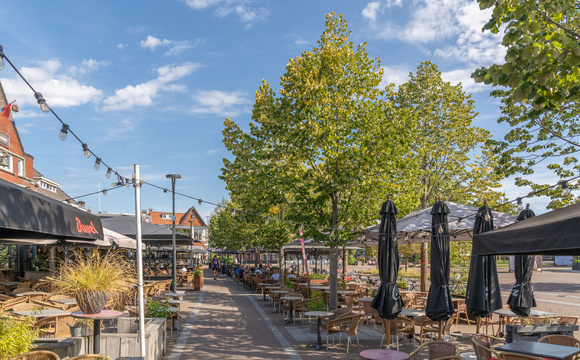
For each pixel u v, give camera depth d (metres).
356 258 75.19
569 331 11.16
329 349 11.85
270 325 15.71
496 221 11.80
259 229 27.38
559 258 69.19
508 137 14.61
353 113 16.20
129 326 10.33
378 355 7.73
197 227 97.94
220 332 14.29
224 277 46.34
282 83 16.42
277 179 15.54
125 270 8.39
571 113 13.30
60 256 23.05
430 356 8.00
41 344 7.24
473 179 22.03
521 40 5.52
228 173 16.25
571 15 7.27
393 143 14.65
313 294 17.88
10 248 22.02
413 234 14.05
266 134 16.12
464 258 20.56
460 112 22.27
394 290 10.58
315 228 15.67
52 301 12.15
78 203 34.50
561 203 14.32
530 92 5.82
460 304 15.00
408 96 22.72
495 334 13.58
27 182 24.19
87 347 8.59
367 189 15.23
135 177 9.05
